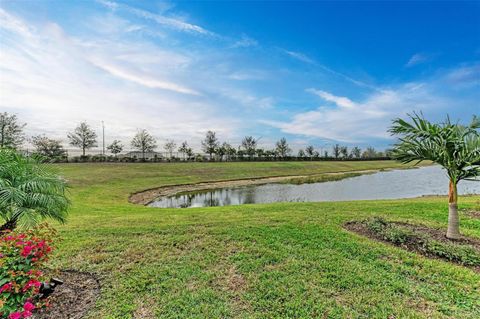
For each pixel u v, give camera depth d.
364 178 29.02
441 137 4.76
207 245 4.56
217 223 6.08
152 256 4.09
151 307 2.76
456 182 4.89
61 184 3.88
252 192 19.28
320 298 2.92
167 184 20.95
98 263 3.83
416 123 5.03
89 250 4.31
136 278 3.37
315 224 5.89
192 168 29.92
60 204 3.72
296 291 3.06
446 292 3.07
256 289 3.12
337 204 9.08
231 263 3.83
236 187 21.91
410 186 21.89
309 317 2.60
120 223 6.16
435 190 19.31
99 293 3.03
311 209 7.97
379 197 16.72
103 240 4.80
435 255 4.20
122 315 2.62
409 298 2.94
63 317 2.56
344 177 30.28
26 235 2.83
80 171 22.33
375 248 4.36
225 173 28.58
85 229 5.53
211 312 2.68
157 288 3.14
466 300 2.91
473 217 6.71
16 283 2.34
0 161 3.49
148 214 7.66
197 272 3.55
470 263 3.86
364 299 2.90
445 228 5.59
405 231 5.05
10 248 2.56
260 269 3.64
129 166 28.55
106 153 40.22
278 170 33.97
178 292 3.05
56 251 4.19
